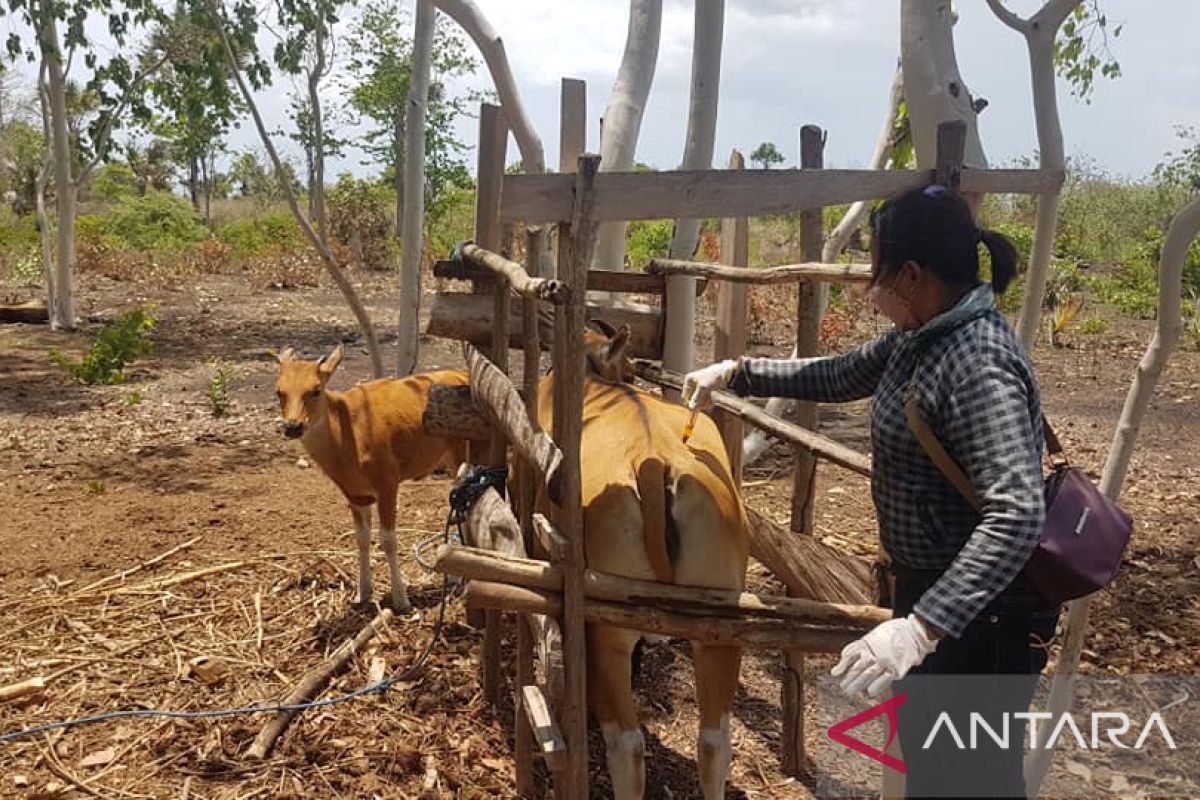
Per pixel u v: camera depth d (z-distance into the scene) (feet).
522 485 11.62
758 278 13.09
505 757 13.70
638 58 19.20
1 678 15.29
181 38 40.86
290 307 58.54
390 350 44.57
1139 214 78.13
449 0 19.47
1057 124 15.69
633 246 59.41
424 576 19.31
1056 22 15.38
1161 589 19.33
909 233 7.64
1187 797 12.90
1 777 12.96
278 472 26.32
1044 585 7.57
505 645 16.66
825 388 10.14
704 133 19.10
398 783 13.08
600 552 10.23
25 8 38.11
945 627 7.06
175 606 17.92
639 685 15.61
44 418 31.89
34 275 68.18
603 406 11.84
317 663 16.03
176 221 92.43
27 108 92.48
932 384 7.58
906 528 8.11
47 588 18.74
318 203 32.14
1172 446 29.68
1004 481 7.10
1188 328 46.96
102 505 23.44
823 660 16.76
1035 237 15.81
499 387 11.88
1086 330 47.29
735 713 15.06
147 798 12.62
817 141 12.48
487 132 12.87
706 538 10.25
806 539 12.28
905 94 16.01
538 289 9.36
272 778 13.10
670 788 13.14
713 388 10.63
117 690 15.05
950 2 15.67
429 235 70.08
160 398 34.94
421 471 18.10
